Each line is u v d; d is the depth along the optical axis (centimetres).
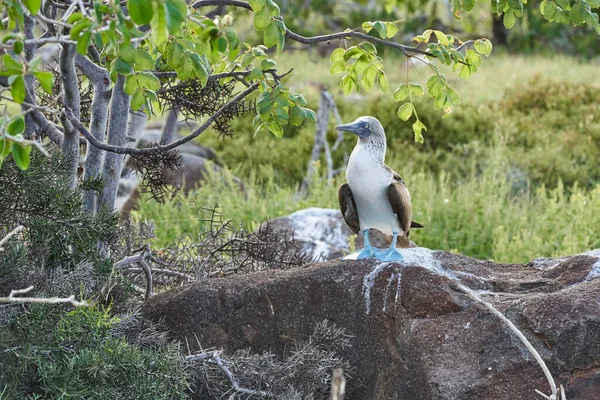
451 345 925
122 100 1255
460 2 1138
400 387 948
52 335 968
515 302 935
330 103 2462
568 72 3994
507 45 4625
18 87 731
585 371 881
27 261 1066
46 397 965
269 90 1057
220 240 1399
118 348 955
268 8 956
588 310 895
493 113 3086
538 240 1888
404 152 2803
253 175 2470
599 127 2939
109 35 760
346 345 1008
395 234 1046
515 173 2584
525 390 877
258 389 1012
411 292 977
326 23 4641
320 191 2192
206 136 2964
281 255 1348
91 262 1098
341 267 1026
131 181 2367
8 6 771
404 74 3962
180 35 925
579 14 1100
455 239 2034
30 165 1056
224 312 1066
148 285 1195
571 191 2547
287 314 1041
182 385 972
